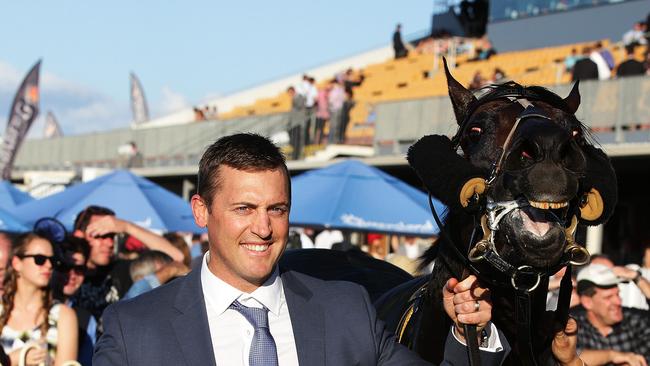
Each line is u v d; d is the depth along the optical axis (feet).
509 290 10.32
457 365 10.21
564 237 8.94
